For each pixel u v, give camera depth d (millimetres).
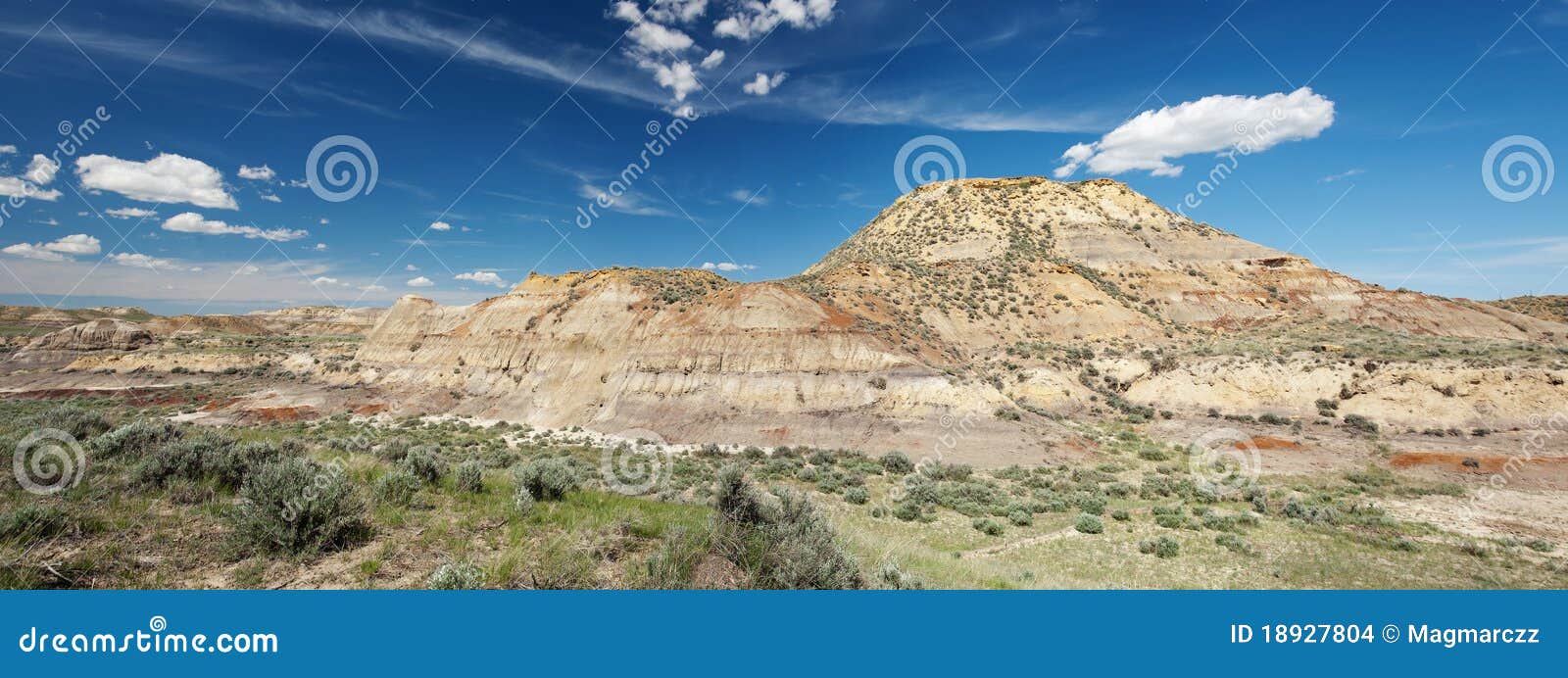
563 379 62938
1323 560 20328
